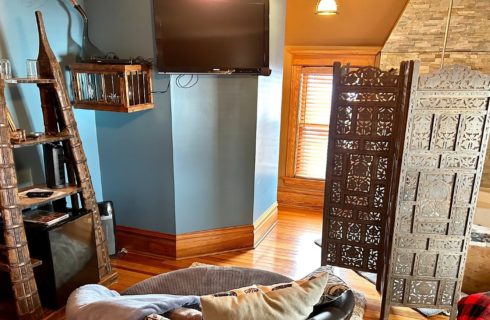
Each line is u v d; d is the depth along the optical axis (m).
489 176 3.89
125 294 1.75
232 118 3.14
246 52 2.92
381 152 2.47
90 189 2.69
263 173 3.58
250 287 1.33
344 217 2.69
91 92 2.88
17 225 2.15
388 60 3.94
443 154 2.19
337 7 3.88
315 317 1.29
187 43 2.79
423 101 2.12
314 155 4.53
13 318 2.35
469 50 3.67
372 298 2.73
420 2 3.65
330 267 2.92
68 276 2.46
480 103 2.09
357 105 2.45
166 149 3.04
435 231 2.31
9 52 2.50
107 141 3.24
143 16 2.86
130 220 3.35
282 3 3.50
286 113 4.48
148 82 2.90
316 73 4.30
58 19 2.85
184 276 1.89
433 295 2.43
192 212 3.22
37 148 2.76
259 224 3.60
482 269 2.65
